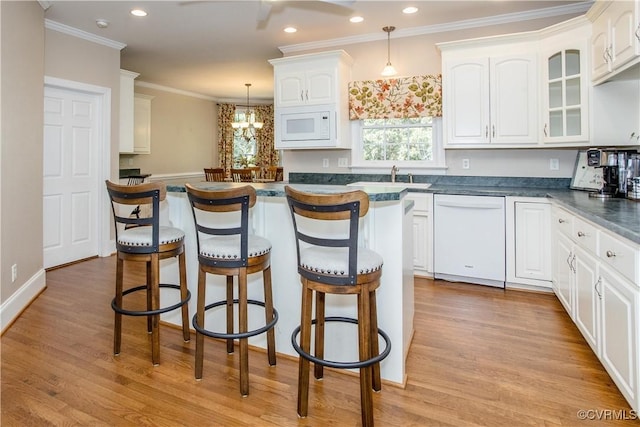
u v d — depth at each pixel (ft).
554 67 10.84
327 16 12.48
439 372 6.93
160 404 6.04
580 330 7.91
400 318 6.53
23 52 9.78
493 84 11.64
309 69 13.93
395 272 6.54
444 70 12.23
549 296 10.78
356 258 5.30
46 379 6.68
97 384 6.55
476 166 13.15
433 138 13.82
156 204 6.95
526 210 10.87
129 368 7.07
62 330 8.63
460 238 11.77
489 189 11.95
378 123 14.61
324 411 5.87
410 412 5.83
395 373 6.57
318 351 6.08
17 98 9.50
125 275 12.82
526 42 11.21
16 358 7.39
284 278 7.50
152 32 14.08
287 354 7.56
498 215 11.21
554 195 10.10
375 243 6.63
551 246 10.55
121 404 6.02
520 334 8.43
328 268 5.41
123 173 19.31
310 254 5.82
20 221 9.71
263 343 7.82
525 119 11.33
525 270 11.00
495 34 12.74
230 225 7.88
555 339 8.17
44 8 11.05
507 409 5.85
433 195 12.05
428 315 9.52
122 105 16.83
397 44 13.99
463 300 10.54
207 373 6.94
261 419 5.70
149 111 22.00
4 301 8.79
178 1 11.43
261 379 6.76
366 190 6.59
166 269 8.91
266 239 7.07
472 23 12.86
